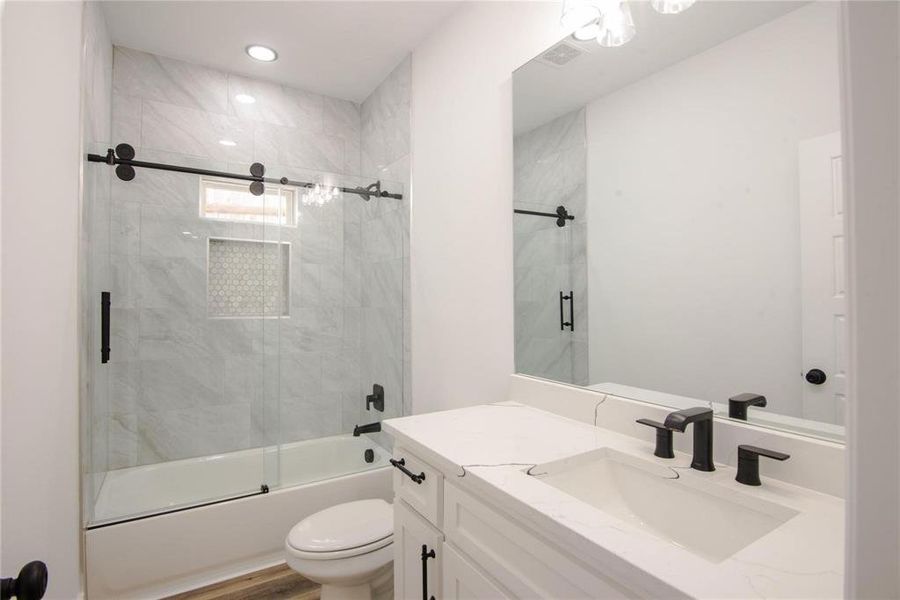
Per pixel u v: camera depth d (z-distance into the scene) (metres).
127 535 1.71
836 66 0.87
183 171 2.17
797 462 0.88
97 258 1.88
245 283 2.50
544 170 1.53
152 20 2.07
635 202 1.25
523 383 1.57
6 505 1.40
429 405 2.16
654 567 0.59
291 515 2.04
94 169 1.84
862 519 0.30
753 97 1.00
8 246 1.41
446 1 1.92
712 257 1.08
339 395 2.82
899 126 0.29
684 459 1.02
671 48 1.16
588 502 1.01
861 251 0.30
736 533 0.84
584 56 1.39
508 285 1.67
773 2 0.96
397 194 2.48
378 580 1.64
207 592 1.79
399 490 1.27
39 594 0.60
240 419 2.49
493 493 0.86
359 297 2.87
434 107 2.13
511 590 0.83
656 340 1.20
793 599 0.53
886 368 0.29
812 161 0.90
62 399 1.49
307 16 2.04
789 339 0.94
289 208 2.63
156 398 2.29
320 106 2.86
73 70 1.51
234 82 2.58
